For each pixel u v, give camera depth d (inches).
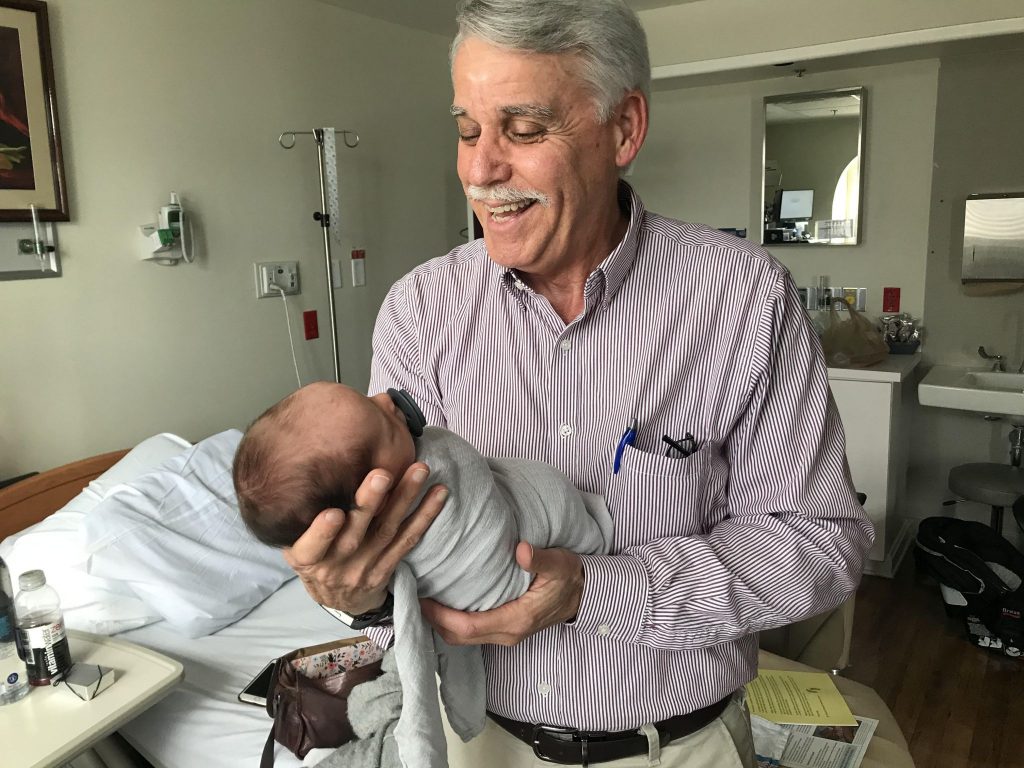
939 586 111.9
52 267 76.8
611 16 30.7
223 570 66.9
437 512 27.6
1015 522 128.5
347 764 46.5
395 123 120.4
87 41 77.9
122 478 74.3
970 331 124.0
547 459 35.9
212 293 93.7
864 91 122.5
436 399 39.1
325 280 110.1
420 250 128.6
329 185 101.9
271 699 52.0
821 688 59.0
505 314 36.5
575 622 31.8
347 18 109.7
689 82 130.8
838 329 121.3
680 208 141.3
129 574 62.9
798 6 111.5
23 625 47.7
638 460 34.0
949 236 122.6
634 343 34.7
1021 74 112.9
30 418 76.4
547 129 30.9
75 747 42.9
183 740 52.2
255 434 28.9
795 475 34.6
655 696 34.1
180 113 87.7
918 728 86.1
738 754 37.1
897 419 119.3
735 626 32.4
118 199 82.2
